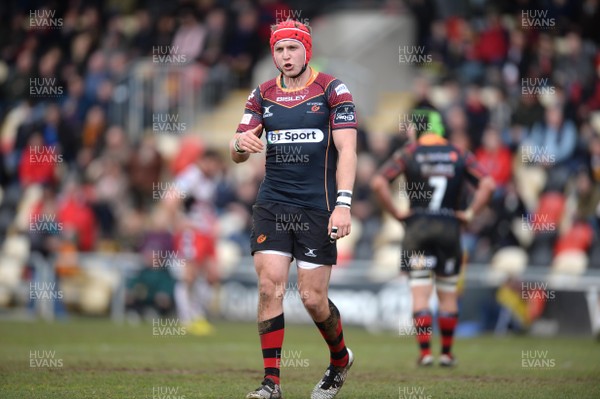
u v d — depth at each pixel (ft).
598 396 70.69
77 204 179.01
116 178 198.70
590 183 159.43
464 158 99.04
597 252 155.12
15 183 211.82
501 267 154.61
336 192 66.39
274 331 65.31
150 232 171.01
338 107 65.57
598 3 207.62
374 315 157.99
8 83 233.35
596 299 143.33
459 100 183.01
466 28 210.18
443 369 91.25
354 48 219.82
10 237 199.41
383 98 215.10
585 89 193.88
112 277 172.14
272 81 67.51
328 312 65.82
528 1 208.85
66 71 230.27
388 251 168.04
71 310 175.22
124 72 220.02
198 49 222.89
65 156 211.00
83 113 217.97
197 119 216.54
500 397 69.72
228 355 103.24
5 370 85.25
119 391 71.51
